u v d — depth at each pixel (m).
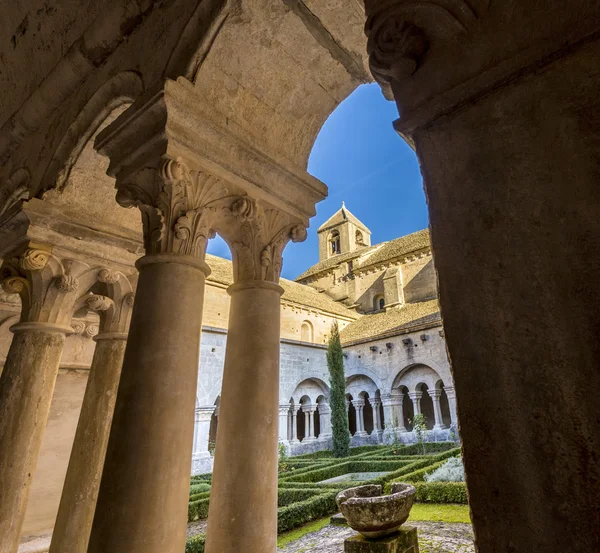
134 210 4.63
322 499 8.48
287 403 19.73
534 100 1.17
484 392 1.07
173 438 2.23
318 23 2.91
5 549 3.40
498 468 1.00
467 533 6.02
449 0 1.32
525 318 1.05
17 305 6.23
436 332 20.05
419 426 17.59
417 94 1.40
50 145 4.18
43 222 3.99
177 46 2.79
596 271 0.97
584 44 1.12
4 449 3.65
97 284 4.91
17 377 3.88
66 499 3.97
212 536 2.66
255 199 3.15
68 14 4.03
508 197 1.16
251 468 2.76
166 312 2.47
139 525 2.01
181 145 2.64
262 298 3.19
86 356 7.29
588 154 1.05
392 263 29.50
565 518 0.89
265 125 3.32
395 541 4.60
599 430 0.89
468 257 1.19
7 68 5.02
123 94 3.26
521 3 1.24
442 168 1.31
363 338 22.59
